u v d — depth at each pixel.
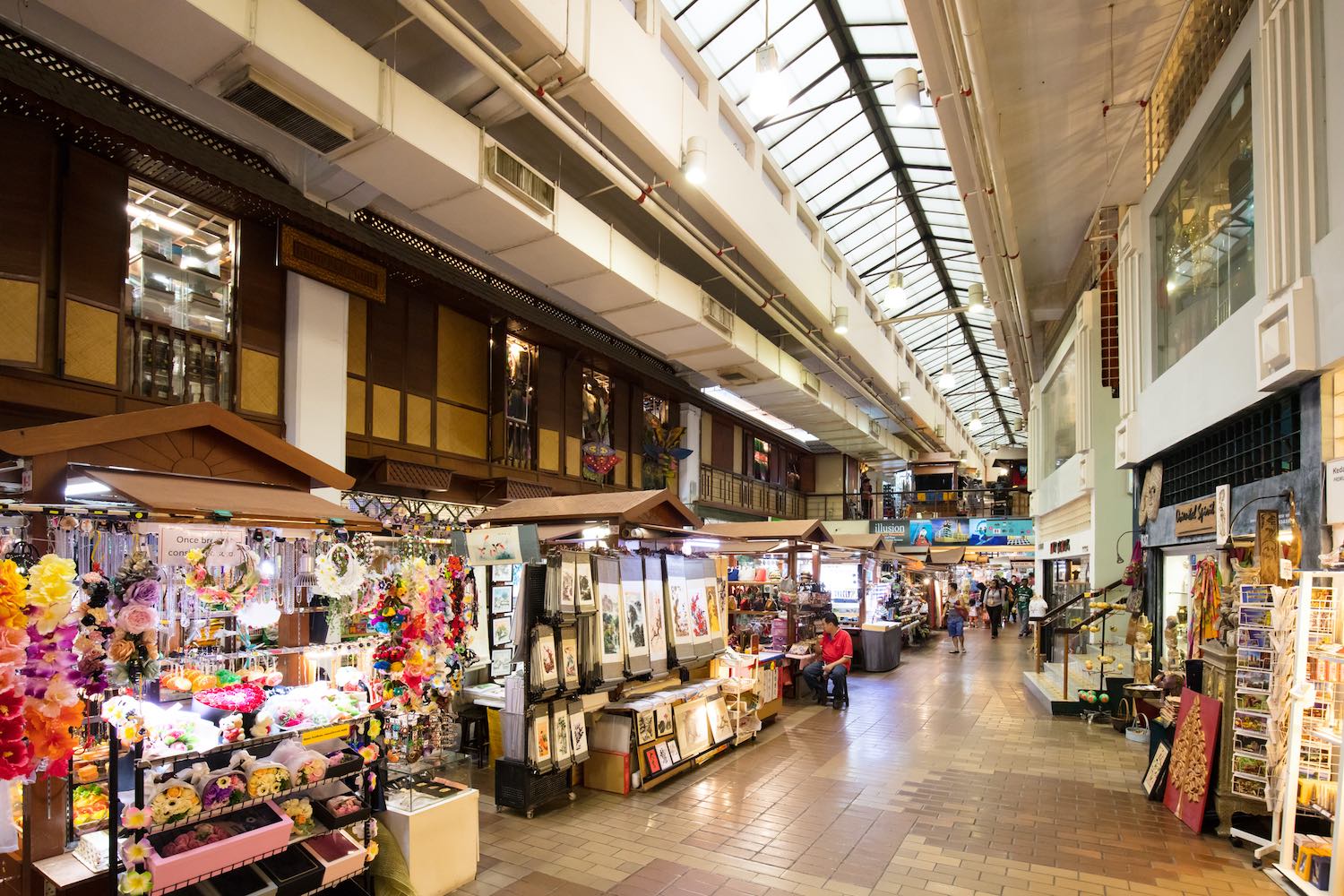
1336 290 4.41
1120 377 9.52
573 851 4.70
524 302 10.53
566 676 5.58
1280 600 4.66
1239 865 4.58
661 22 8.06
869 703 9.95
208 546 3.48
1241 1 6.01
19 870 2.96
